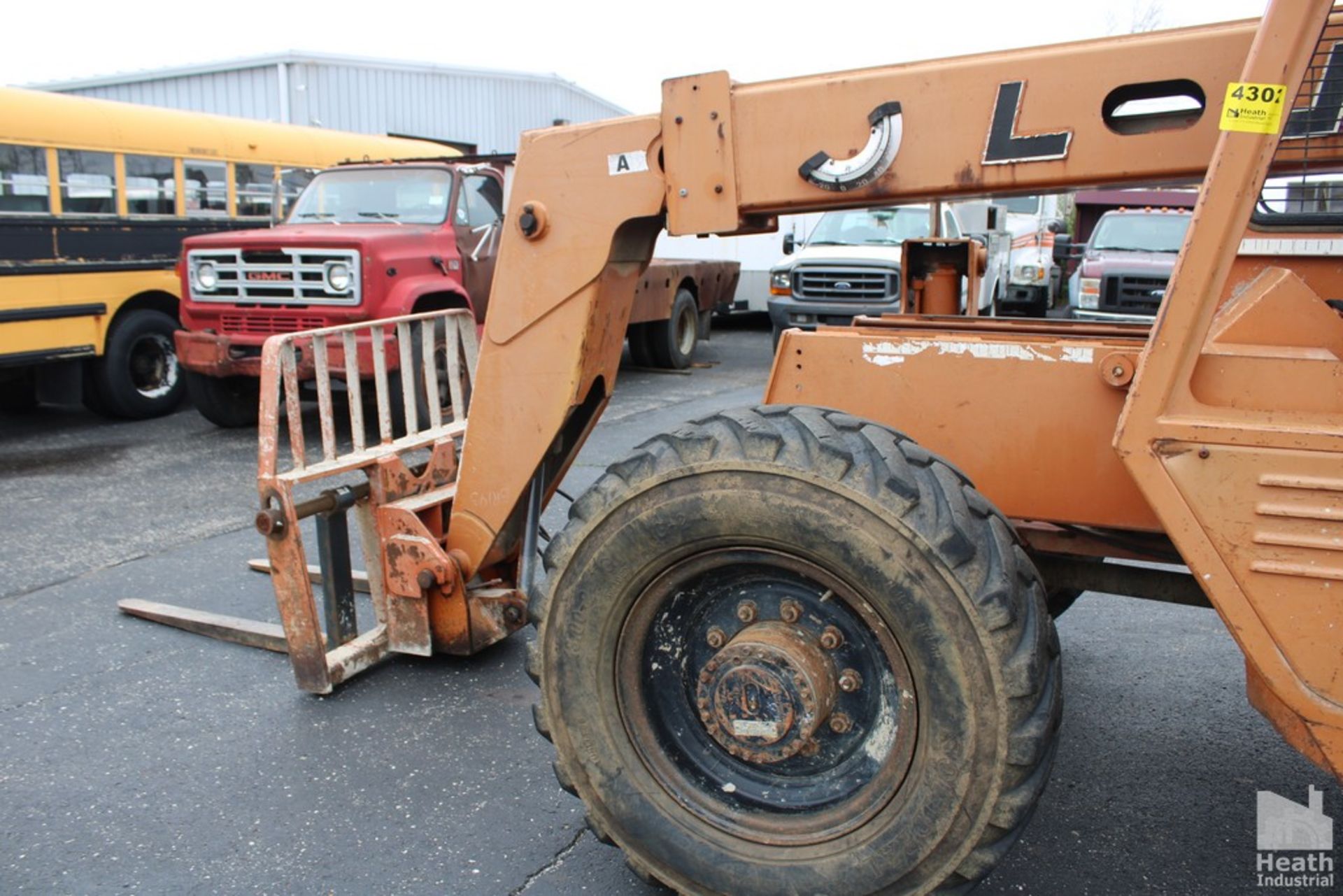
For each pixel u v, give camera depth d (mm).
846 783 2637
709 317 14969
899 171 2857
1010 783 2326
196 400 9695
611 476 2715
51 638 4961
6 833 3352
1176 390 2291
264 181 11703
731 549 2586
